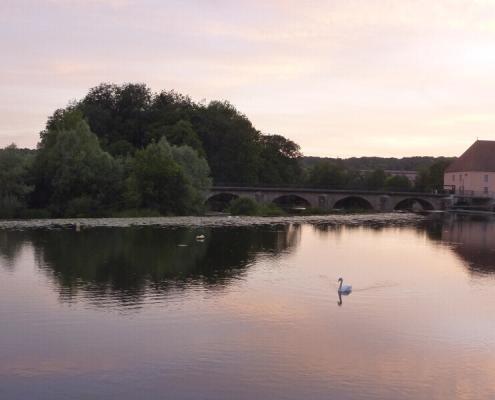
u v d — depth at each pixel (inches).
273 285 1684.3
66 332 1215.6
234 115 6176.2
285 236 2942.9
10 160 3818.9
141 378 980.6
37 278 1734.7
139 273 1827.0
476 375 1024.9
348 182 7406.5
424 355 1117.7
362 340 1196.5
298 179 7116.1
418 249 2605.8
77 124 4097.0
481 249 2632.9
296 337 1204.5
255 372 1013.2
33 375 989.8
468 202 5733.3
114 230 2997.0
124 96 5910.4
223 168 5634.8
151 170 3922.2
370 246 2672.2
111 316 1336.1
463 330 1283.2
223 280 1738.4
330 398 918.4
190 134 5167.3
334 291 1632.6
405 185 7298.2
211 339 1181.1
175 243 2516.0
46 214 3727.9
